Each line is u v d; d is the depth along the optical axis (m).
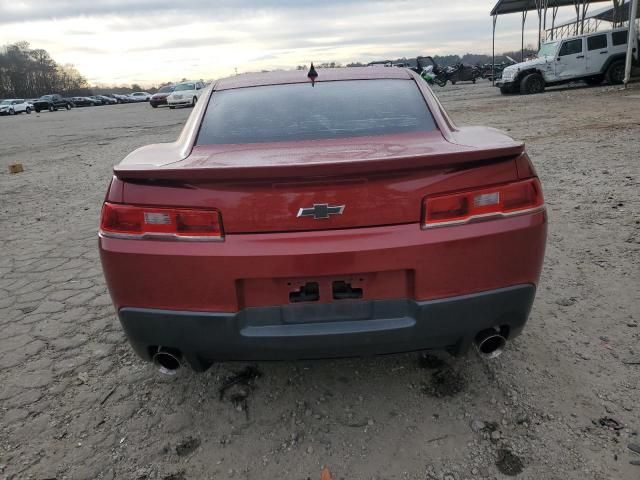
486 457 2.04
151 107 40.44
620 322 2.92
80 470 2.08
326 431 2.23
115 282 2.03
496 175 1.95
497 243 1.95
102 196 7.29
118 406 2.47
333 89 2.79
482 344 2.12
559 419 2.21
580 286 3.38
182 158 2.27
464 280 1.96
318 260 1.88
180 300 1.98
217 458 2.12
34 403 2.52
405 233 1.91
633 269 3.55
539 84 20.33
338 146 2.26
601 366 2.54
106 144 14.70
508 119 12.59
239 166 1.82
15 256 4.77
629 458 1.98
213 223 1.91
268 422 2.31
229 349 2.02
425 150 2.04
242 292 1.97
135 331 2.07
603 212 4.80
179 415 2.39
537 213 2.02
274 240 1.90
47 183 8.70
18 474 2.07
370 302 1.99
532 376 2.50
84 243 5.04
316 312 1.99
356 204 1.88
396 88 2.78
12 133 22.14
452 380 2.52
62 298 3.73
